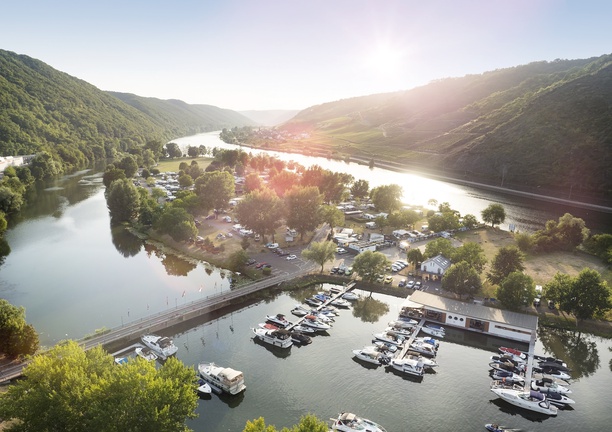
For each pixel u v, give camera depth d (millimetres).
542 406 79000
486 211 197250
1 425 66125
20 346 86812
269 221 164125
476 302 119250
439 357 97938
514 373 89562
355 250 157875
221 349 99188
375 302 125250
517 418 78562
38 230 191625
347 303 122188
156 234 182625
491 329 106375
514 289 112562
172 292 129875
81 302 121750
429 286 130250
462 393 85062
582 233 168250
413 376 90125
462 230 192875
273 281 130625
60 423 56156
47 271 144875
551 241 163500
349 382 87562
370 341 103938
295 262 150000
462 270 119125
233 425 74188
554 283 114688
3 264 150375
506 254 126375
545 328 109500
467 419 77688
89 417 56344
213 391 83750
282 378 88500
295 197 168875
